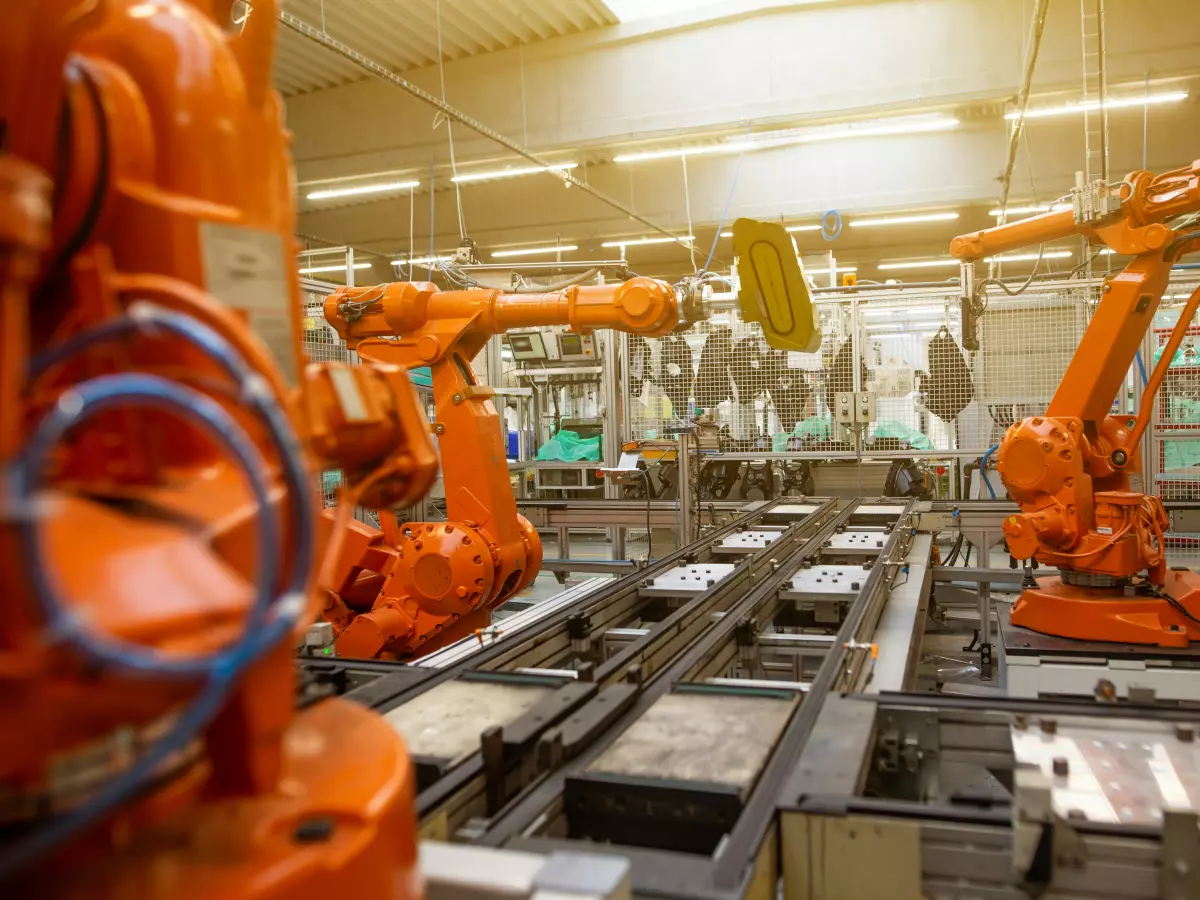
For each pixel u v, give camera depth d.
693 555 4.16
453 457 3.84
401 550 3.82
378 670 2.32
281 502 0.92
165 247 0.95
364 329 3.84
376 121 10.27
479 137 9.87
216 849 0.80
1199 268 6.25
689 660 2.33
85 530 0.71
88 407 0.61
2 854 0.59
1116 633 3.36
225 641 0.69
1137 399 6.45
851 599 3.12
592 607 3.03
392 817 0.90
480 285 4.46
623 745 1.73
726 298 7.09
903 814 1.38
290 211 1.16
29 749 0.63
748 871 1.24
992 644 5.04
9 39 0.84
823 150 11.36
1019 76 8.34
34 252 0.68
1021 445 3.48
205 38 1.03
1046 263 14.84
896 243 14.52
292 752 1.04
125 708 0.66
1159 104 9.79
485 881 1.09
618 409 7.74
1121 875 1.28
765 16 8.96
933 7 8.53
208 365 0.92
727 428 7.60
